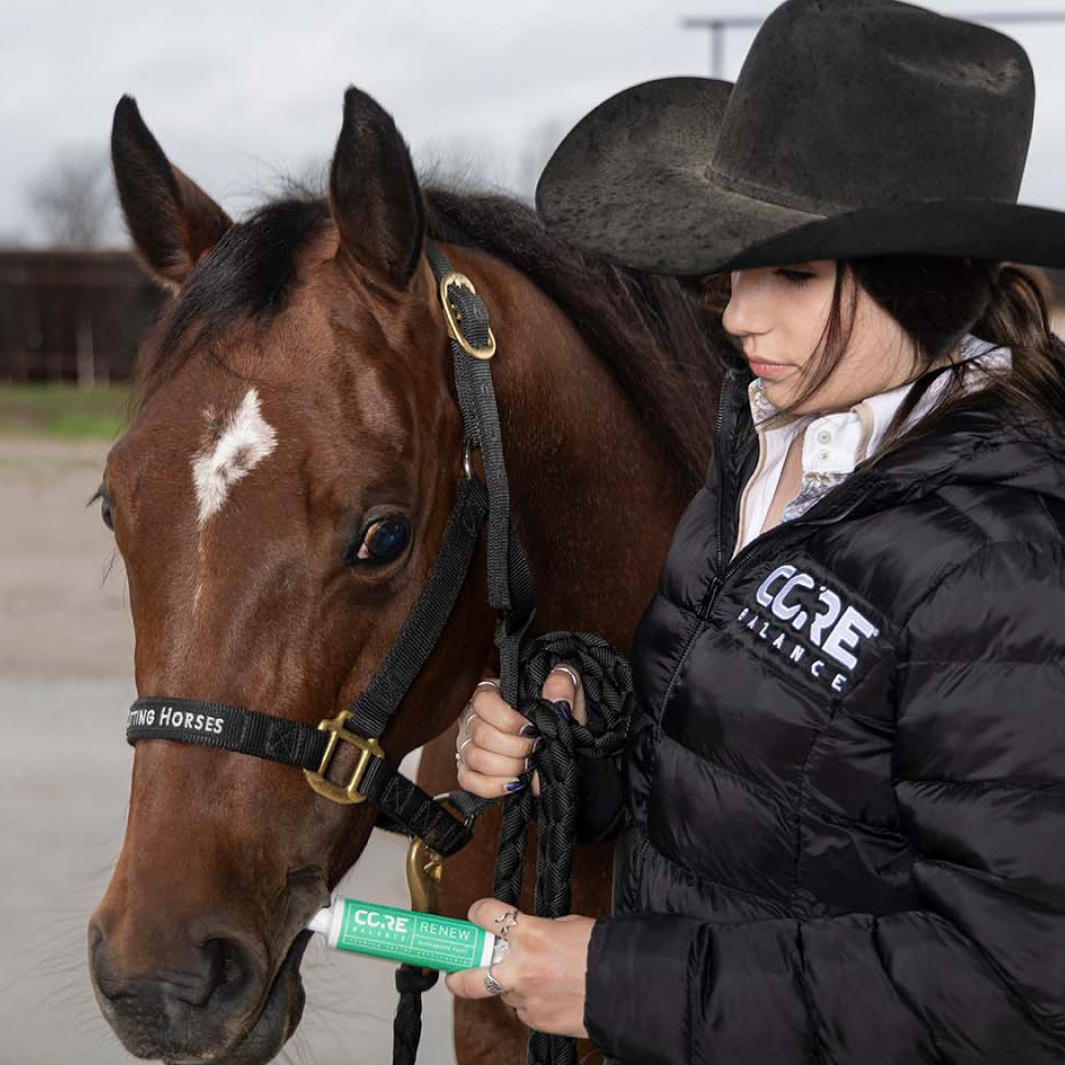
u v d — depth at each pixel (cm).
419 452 141
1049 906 102
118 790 419
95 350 1684
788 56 117
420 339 146
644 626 131
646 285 189
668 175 132
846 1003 107
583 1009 117
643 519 178
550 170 142
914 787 107
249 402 133
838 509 114
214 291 143
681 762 120
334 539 133
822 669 112
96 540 823
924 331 112
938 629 106
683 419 184
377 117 141
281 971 137
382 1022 301
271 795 132
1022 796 103
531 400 163
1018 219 107
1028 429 111
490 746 142
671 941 114
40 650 588
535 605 159
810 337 116
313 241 149
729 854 117
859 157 115
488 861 186
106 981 125
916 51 115
